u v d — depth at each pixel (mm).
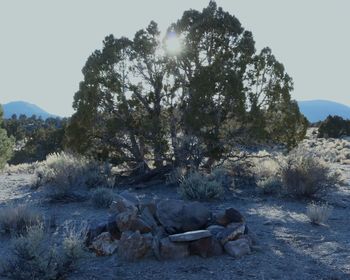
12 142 26969
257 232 9203
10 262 6473
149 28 17547
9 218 9203
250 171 17078
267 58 16500
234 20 16953
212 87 15344
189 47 16906
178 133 17375
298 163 13992
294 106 16688
